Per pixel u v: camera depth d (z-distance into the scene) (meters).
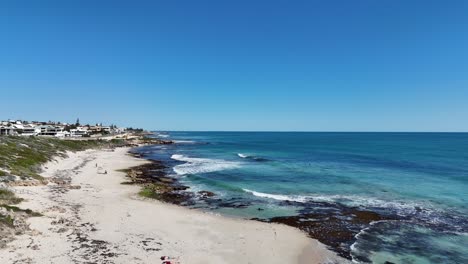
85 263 15.05
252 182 40.28
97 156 72.31
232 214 26.27
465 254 18.33
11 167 36.75
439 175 44.31
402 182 39.19
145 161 64.50
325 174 46.03
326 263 17.09
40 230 18.83
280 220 24.62
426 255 18.19
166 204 29.03
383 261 17.42
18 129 123.06
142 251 17.17
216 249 18.27
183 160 67.31
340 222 24.08
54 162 52.78
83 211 24.06
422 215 25.59
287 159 67.94
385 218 24.95
